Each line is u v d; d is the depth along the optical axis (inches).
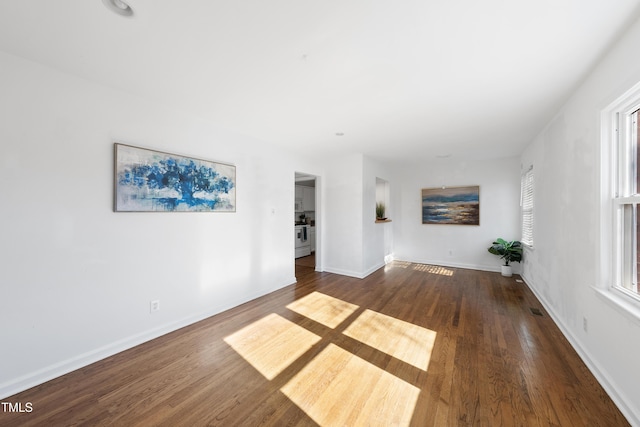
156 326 100.5
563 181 102.8
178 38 62.9
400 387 71.9
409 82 83.4
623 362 62.7
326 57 70.3
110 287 88.0
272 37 62.3
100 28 59.4
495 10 53.1
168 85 86.4
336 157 197.3
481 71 76.9
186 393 69.9
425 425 59.2
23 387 70.6
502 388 70.7
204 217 118.1
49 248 75.6
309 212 305.7
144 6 52.4
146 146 97.0
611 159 72.4
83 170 81.9
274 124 123.5
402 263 233.9
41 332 74.2
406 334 102.2
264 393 70.0
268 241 153.4
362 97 94.6
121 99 90.3
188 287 111.4
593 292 77.4
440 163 224.4
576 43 63.8
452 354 87.7
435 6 52.1
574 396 67.2
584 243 84.2
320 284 171.0
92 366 81.4
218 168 123.1
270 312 124.5
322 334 102.6
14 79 70.1
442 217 224.4
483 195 207.8
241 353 89.1
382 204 246.1
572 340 92.4
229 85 86.1
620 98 64.6
